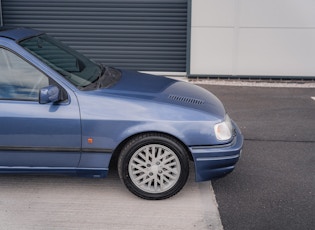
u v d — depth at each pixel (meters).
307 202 4.46
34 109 4.24
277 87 8.91
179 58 9.54
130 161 4.34
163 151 4.36
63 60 4.77
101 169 4.37
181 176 4.39
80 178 4.93
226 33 9.12
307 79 9.35
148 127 4.23
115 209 4.29
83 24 9.45
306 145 5.97
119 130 4.24
